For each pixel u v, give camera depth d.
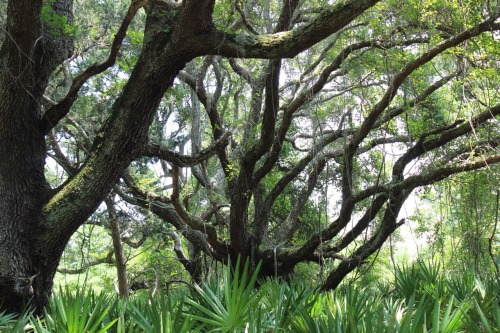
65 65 13.20
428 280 7.89
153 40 8.65
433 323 4.22
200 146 17.91
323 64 14.91
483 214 12.45
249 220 18.94
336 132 13.18
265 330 4.56
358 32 11.77
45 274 8.81
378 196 12.34
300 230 19.53
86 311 4.65
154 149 9.79
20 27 8.31
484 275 10.58
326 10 7.92
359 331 4.30
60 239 8.87
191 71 16.56
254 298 4.82
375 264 17.81
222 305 4.95
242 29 13.16
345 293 6.46
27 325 5.34
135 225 16.94
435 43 10.04
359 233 13.24
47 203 8.95
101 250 22.56
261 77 14.59
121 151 8.90
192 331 4.61
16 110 8.80
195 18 8.05
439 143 11.55
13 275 8.29
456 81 10.95
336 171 17.23
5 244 8.41
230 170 13.89
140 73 8.71
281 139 12.29
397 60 10.52
